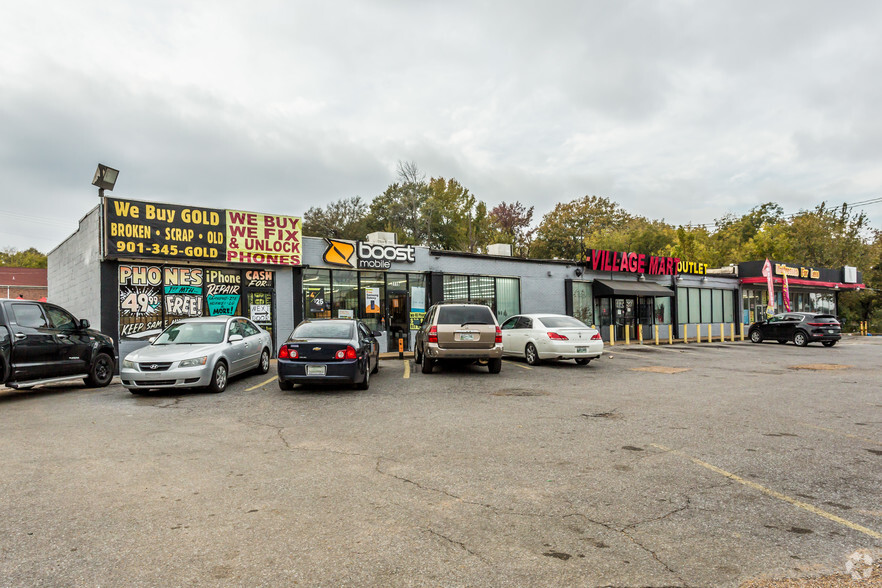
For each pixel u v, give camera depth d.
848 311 40.84
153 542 3.59
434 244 50.97
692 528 3.84
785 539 3.66
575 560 3.34
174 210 14.80
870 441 6.33
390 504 4.29
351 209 57.91
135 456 5.71
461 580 3.08
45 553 3.43
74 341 10.51
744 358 17.16
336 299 18.12
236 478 4.96
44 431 6.93
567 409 8.34
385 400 9.20
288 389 10.27
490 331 12.38
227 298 15.88
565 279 24.14
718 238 51.00
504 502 4.34
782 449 5.97
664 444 6.18
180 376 9.52
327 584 3.04
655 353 19.09
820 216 46.06
